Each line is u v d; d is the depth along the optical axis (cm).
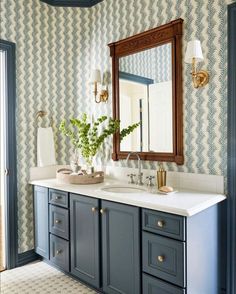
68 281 238
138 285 179
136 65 247
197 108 210
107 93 274
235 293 194
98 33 283
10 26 260
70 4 291
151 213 170
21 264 270
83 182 246
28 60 272
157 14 233
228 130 194
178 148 219
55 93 291
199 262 169
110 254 199
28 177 275
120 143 262
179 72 217
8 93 258
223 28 196
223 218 197
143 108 243
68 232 233
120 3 262
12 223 262
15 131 263
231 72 192
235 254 193
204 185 207
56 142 293
